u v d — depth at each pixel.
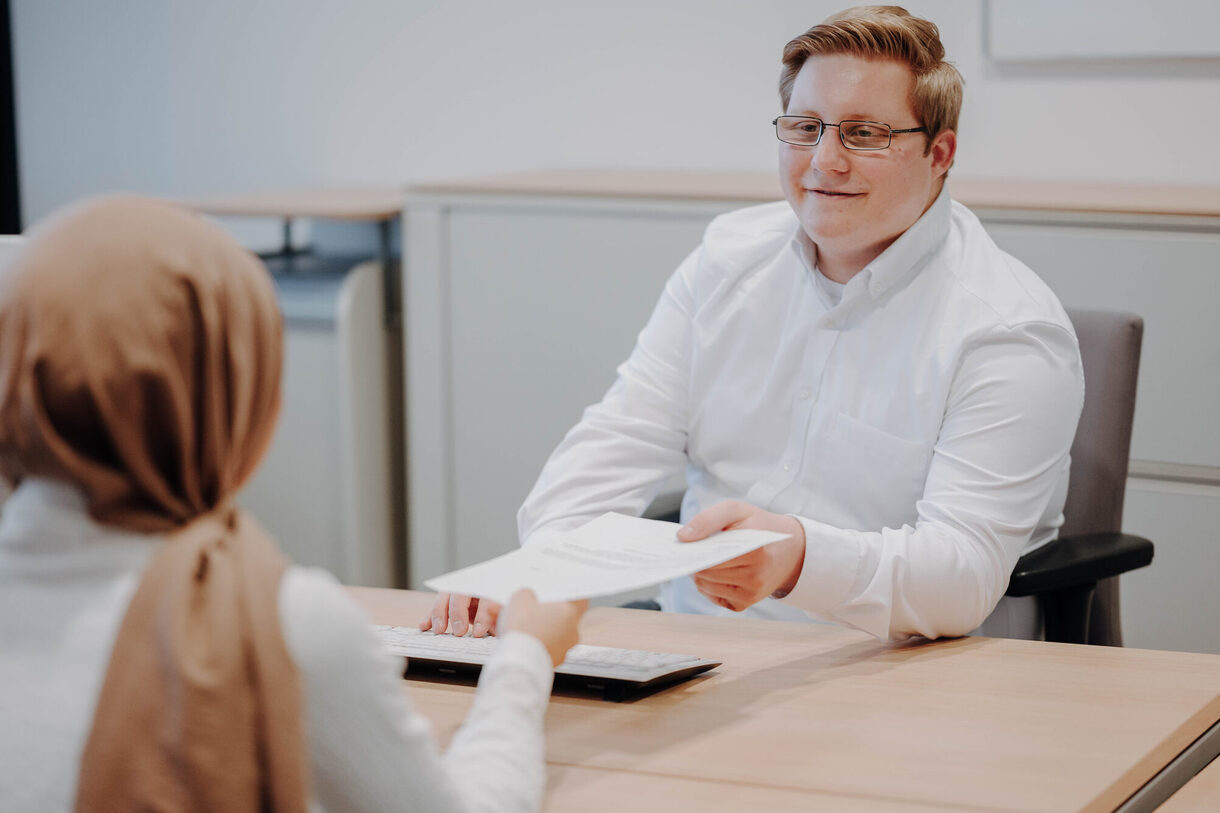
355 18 3.58
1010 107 3.05
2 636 0.82
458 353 3.09
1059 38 2.96
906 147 1.77
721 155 3.32
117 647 0.79
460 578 1.24
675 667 1.38
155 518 0.83
